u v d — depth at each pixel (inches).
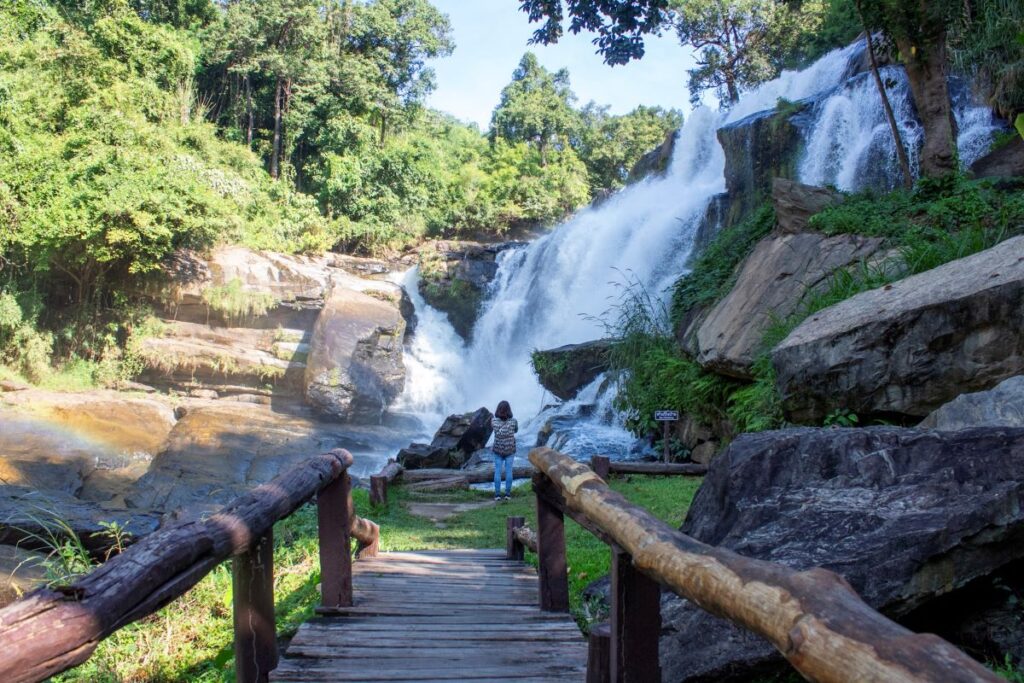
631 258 1069.8
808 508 170.9
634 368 646.5
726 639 154.9
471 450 725.3
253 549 140.0
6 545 330.6
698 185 1155.9
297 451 807.7
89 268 1074.7
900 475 169.3
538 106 2444.6
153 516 379.9
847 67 988.6
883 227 447.8
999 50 563.5
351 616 201.2
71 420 819.4
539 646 175.8
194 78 1744.6
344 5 1883.6
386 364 1084.5
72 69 1253.1
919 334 295.6
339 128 1728.6
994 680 49.2
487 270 1386.6
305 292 1123.3
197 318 1104.8
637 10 521.7
